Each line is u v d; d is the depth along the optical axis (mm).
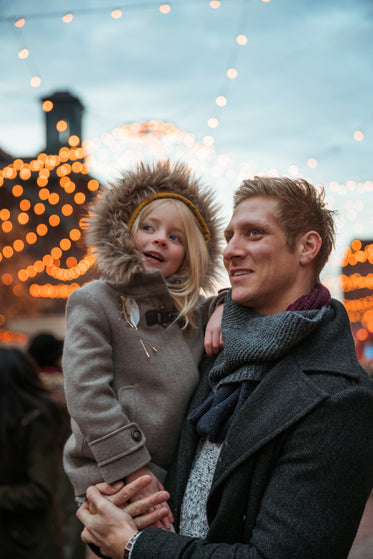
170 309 1697
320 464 1220
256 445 1278
